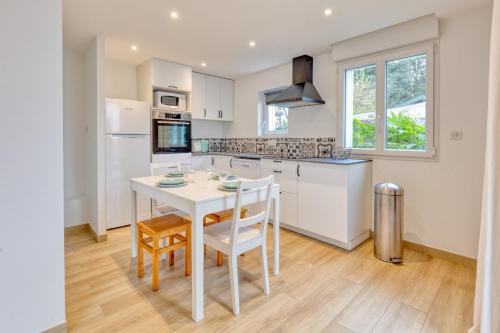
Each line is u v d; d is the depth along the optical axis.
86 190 3.50
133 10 2.38
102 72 2.96
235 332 1.59
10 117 1.38
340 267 2.41
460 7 2.32
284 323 1.67
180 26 2.71
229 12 2.43
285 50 3.43
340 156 3.37
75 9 2.36
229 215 2.56
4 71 1.36
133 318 1.70
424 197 2.70
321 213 2.96
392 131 2.94
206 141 5.00
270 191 1.97
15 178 1.40
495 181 1.37
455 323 1.67
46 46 1.48
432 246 2.66
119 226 3.43
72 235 3.22
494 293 1.38
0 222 1.37
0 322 1.38
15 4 1.38
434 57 2.58
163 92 3.87
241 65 4.08
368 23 2.66
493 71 1.37
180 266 2.40
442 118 2.56
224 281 2.17
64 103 3.37
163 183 2.16
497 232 1.37
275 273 2.27
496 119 1.36
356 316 1.74
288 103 3.54
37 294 1.47
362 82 3.19
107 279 2.17
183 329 1.61
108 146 3.29
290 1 2.24
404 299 1.92
